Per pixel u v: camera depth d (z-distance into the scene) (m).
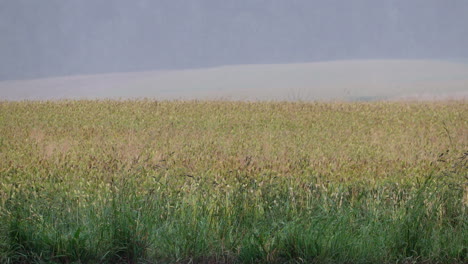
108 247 4.94
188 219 5.27
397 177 7.36
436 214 5.38
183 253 5.01
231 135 11.70
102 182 6.46
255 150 9.92
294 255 4.97
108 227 5.02
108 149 9.85
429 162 8.38
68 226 5.23
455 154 9.50
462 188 5.70
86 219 5.25
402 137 11.70
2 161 8.55
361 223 5.21
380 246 5.04
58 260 4.88
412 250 5.06
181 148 10.07
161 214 5.36
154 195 5.62
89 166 7.80
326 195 5.87
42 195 5.91
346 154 9.70
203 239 5.06
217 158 8.79
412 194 5.76
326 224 5.10
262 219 5.41
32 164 8.32
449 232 5.18
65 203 5.68
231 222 5.37
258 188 5.99
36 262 4.83
